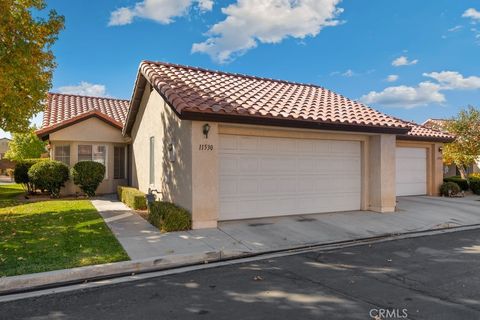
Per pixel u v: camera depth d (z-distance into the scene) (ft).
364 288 16.48
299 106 35.35
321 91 47.75
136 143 49.62
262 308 14.28
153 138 40.24
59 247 22.00
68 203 42.22
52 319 13.35
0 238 24.32
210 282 17.39
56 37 34.42
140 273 18.94
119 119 58.80
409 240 26.68
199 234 25.94
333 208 35.94
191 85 33.83
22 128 37.35
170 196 33.06
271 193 32.78
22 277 16.76
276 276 18.30
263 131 31.91
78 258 19.74
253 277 18.13
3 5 28.27
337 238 26.32
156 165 38.63
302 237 26.22
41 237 24.62
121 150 56.90
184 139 29.19
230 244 23.63
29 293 16.03
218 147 30.32
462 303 14.69
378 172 36.50
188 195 28.12
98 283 17.35
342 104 41.24
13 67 29.89
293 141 33.94
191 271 19.27
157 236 25.20
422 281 17.46
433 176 52.75
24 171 52.60
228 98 31.89
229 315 13.62
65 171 48.91
